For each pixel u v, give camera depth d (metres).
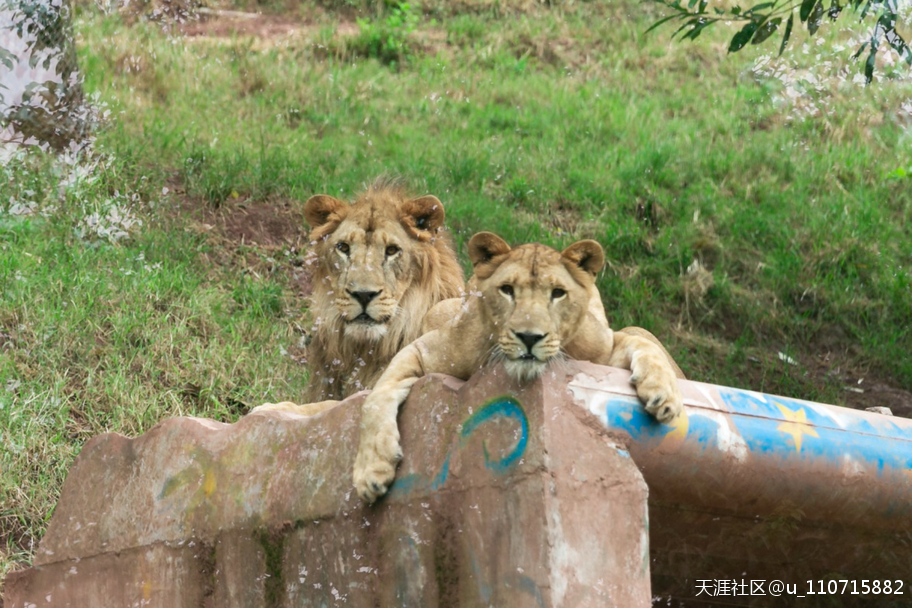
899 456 3.92
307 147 13.13
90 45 14.94
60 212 10.76
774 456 3.73
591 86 16.20
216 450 4.81
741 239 12.26
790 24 7.79
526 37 17.69
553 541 3.21
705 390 3.78
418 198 6.37
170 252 10.65
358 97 15.15
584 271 4.03
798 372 10.74
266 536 4.39
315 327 6.41
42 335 9.02
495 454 3.44
